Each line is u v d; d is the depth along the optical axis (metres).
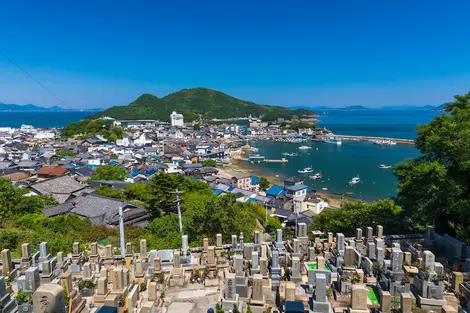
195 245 24.08
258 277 13.91
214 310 13.91
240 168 117.12
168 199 42.94
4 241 24.59
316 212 63.28
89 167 85.81
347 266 16.39
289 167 117.50
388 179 94.75
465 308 13.52
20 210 39.41
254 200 67.69
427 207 22.12
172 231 29.58
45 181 57.16
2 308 12.41
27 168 86.69
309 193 74.50
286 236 28.86
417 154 137.62
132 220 41.69
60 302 11.38
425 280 13.91
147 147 138.25
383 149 155.38
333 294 14.70
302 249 19.41
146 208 44.81
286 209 60.06
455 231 22.06
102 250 24.89
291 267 16.70
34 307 11.02
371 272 15.99
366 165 116.25
